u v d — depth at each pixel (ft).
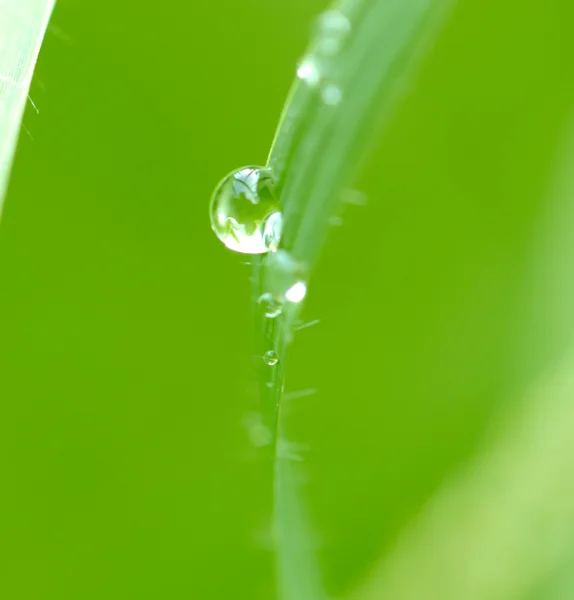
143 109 0.31
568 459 0.33
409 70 0.28
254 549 0.31
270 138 0.31
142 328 0.31
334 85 0.28
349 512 0.32
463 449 0.33
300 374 0.33
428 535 0.32
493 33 0.33
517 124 0.33
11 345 0.31
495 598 0.32
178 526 0.31
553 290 0.33
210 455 0.32
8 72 0.28
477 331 0.33
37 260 0.31
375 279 0.33
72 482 0.31
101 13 0.31
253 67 0.31
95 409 0.31
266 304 0.28
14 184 0.30
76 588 0.31
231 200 0.28
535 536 0.32
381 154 0.33
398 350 0.33
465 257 0.33
